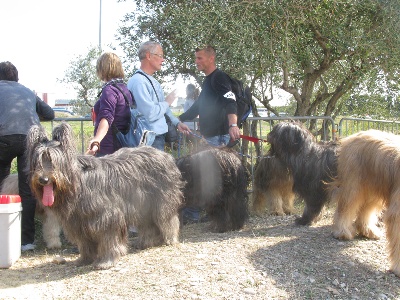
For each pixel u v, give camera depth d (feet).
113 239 15.83
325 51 28.68
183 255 16.63
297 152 20.75
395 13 25.98
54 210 15.14
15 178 20.01
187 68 28.43
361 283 14.73
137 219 16.78
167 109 20.74
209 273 14.96
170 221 17.81
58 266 16.89
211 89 21.89
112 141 18.63
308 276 15.05
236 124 21.01
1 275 16.16
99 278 14.96
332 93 31.71
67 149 14.47
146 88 18.95
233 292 13.79
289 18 24.91
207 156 19.58
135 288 14.06
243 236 19.20
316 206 20.65
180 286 14.07
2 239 16.85
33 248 19.42
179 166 19.62
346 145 17.84
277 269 15.42
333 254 16.80
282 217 23.02
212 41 23.57
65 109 71.61
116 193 15.92
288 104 38.58
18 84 19.71
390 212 15.35
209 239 18.80
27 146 14.48
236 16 23.71
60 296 13.85
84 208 15.15
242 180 20.30
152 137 19.10
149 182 16.98
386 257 16.60
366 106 35.09
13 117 18.70
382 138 16.79
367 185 17.10
